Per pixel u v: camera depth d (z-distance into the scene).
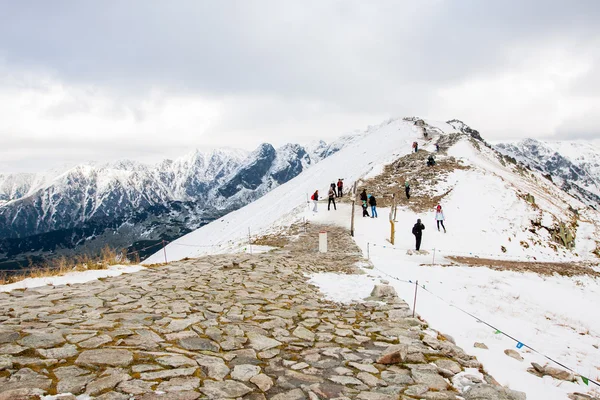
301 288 11.18
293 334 7.18
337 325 7.92
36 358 5.05
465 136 54.16
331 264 15.73
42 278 10.95
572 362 7.44
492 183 34.00
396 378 5.46
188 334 6.61
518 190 34.06
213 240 53.47
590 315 12.47
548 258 26.08
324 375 5.43
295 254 18.30
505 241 26.58
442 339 7.52
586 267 25.08
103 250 14.62
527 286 14.70
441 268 16.03
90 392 4.25
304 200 44.53
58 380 4.48
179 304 8.52
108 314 7.43
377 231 25.47
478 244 25.39
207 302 8.90
